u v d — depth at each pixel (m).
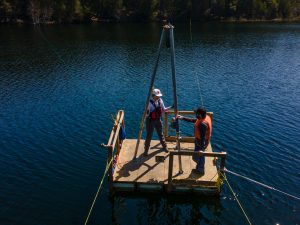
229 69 36.50
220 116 22.12
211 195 12.49
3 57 41.47
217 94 27.22
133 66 37.31
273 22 92.19
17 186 14.05
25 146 17.62
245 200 13.02
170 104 24.91
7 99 25.39
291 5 104.56
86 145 17.72
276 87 29.45
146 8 89.12
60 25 78.44
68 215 12.30
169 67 37.09
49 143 17.95
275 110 23.33
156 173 12.57
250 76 33.41
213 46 51.94
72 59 40.94
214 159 13.12
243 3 97.50
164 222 11.94
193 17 92.06
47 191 13.71
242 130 19.77
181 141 14.46
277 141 18.28
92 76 32.69
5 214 12.34
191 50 48.25
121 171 12.65
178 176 12.27
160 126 13.02
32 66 36.75
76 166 15.62
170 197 12.59
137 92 27.47
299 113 22.72
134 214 12.21
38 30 68.56
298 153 16.92
